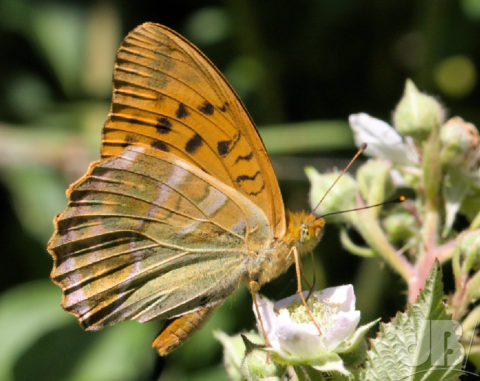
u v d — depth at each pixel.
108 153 0.48
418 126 0.49
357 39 0.57
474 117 0.56
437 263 0.46
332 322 0.47
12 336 0.53
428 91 0.56
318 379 0.46
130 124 0.48
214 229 0.48
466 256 0.47
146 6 0.58
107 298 0.48
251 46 0.57
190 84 0.48
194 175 0.48
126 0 0.58
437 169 0.48
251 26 0.57
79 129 0.57
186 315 0.48
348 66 0.57
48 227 0.55
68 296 0.48
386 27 0.57
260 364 0.46
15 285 0.55
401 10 0.56
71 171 0.55
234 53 0.58
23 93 0.57
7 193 0.55
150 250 0.48
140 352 0.53
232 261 0.48
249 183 0.48
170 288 0.48
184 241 0.48
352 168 0.55
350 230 0.55
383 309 0.53
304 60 0.57
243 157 0.48
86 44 0.58
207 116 0.48
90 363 0.53
